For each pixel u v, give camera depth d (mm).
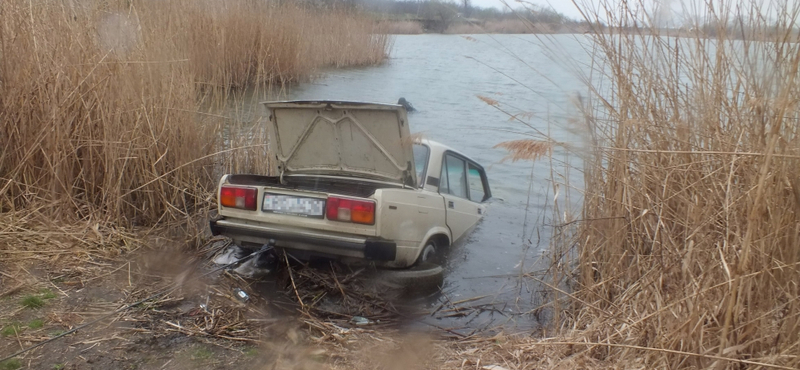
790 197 3150
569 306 4605
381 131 4801
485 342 4082
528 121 6184
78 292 4336
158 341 3775
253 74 12516
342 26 21328
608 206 4562
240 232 4887
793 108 3100
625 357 3438
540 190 8219
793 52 3326
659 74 4195
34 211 5367
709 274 3291
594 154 4535
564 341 3824
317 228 4637
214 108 7668
